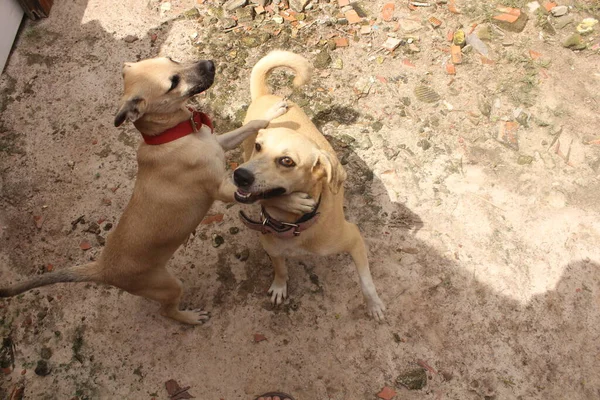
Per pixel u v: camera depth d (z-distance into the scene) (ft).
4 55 7.34
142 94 4.62
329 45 7.37
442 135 6.66
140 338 5.63
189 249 6.11
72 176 6.60
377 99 6.95
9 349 5.61
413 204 6.23
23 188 6.54
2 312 5.81
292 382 5.34
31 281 4.67
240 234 6.16
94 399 5.34
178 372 5.44
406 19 7.57
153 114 4.78
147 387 5.38
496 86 6.99
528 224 6.08
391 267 5.88
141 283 4.96
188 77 4.82
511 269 5.82
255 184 4.33
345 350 5.47
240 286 5.88
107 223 6.29
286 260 5.99
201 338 5.61
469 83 7.03
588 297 5.65
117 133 6.85
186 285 5.92
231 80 7.19
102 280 4.86
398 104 6.91
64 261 6.09
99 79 7.25
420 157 6.52
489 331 5.50
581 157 6.47
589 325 5.51
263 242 5.08
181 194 4.93
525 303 5.64
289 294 5.80
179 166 4.89
